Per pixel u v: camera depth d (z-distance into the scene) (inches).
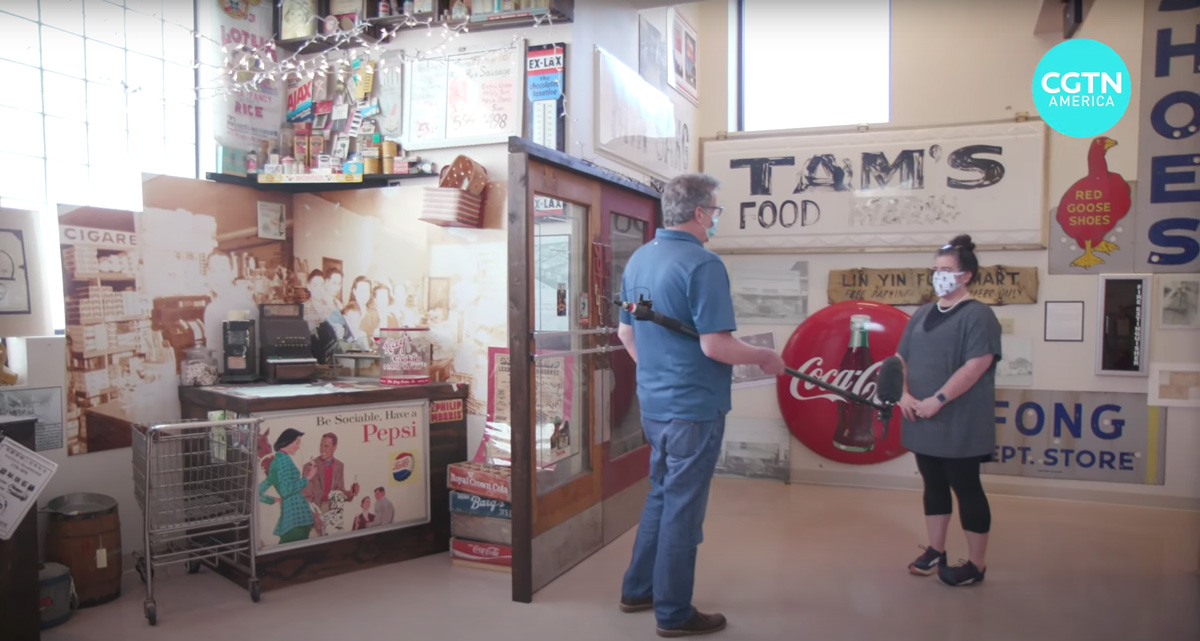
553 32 151.7
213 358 154.6
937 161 200.4
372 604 126.2
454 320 157.8
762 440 214.2
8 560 104.0
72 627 116.6
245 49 164.9
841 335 202.7
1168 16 183.6
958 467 133.7
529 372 126.3
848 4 213.2
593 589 132.6
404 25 161.9
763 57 221.5
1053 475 195.3
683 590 111.9
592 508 151.0
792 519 176.6
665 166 196.2
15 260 130.0
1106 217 188.9
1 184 132.7
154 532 119.3
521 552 126.5
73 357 134.2
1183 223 184.2
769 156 213.0
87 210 136.3
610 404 160.6
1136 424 188.7
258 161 164.9
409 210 160.6
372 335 164.6
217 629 116.2
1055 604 126.3
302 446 135.6
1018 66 195.8
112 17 148.3
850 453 203.2
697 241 114.0
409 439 148.3
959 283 133.7
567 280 144.6
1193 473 184.9
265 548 132.0
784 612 122.6
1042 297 194.2
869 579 137.8
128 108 150.7
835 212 207.9
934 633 114.7
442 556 151.6
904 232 203.0
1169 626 117.3
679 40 208.7
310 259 169.6
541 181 130.0
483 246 154.9
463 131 157.1
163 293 147.7
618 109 167.0
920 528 169.3
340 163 165.0
